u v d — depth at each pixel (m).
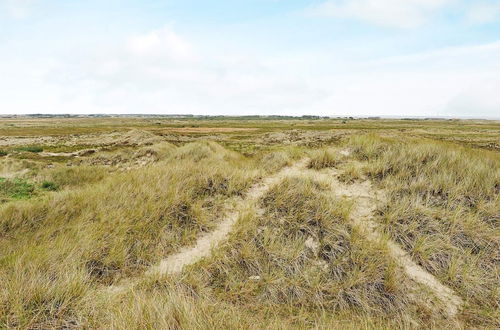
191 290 4.68
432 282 4.93
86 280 4.58
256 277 5.11
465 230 5.64
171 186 7.45
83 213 6.85
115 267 5.30
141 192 7.43
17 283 3.96
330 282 4.92
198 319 3.55
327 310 4.55
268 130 72.88
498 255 5.25
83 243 5.45
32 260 4.81
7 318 3.53
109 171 15.92
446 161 8.02
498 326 4.19
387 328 3.99
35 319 3.61
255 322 4.09
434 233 5.73
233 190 7.61
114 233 5.84
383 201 6.76
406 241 5.65
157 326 3.32
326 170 8.93
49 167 18.05
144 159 18.19
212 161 13.52
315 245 5.62
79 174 14.48
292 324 4.23
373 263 5.05
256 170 8.95
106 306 4.00
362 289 4.75
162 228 6.12
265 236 5.69
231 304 4.42
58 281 4.23
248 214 6.28
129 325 3.31
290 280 4.94
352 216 6.41
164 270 5.28
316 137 37.59
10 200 10.43
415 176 7.45
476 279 4.85
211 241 6.02
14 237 6.27
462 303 4.59
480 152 9.57
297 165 9.66
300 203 6.54
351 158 9.52
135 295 4.24
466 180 6.93
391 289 4.70
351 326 4.04
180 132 65.31
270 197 6.98
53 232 6.33
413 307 4.52
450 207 6.29
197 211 6.63
